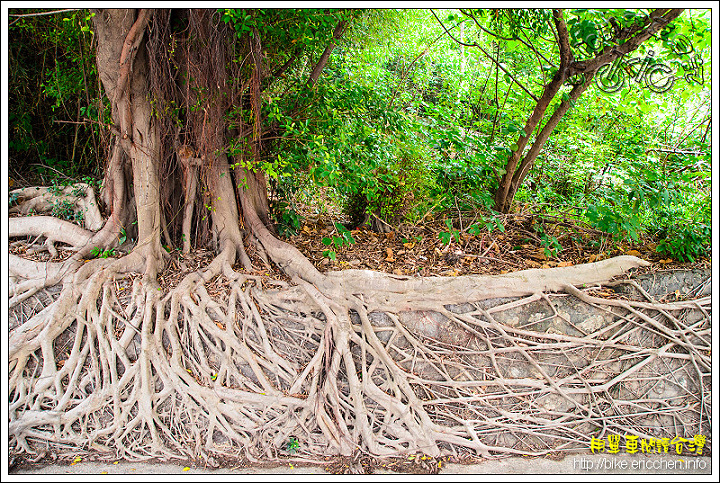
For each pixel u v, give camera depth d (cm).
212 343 391
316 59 493
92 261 408
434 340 391
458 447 375
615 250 458
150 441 368
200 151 420
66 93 470
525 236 484
